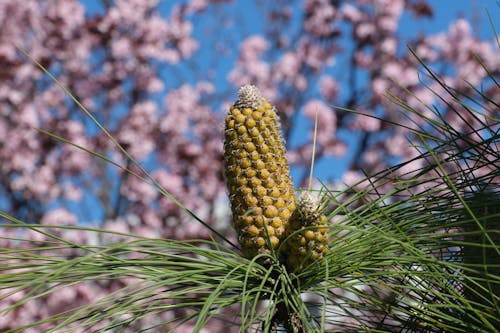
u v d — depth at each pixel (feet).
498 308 4.03
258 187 4.70
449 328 4.45
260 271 4.66
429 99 22.61
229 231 23.63
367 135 24.21
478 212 4.70
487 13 4.86
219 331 13.47
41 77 25.11
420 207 4.79
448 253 4.85
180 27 25.89
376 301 4.63
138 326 17.22
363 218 4.62
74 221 22.56
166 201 23.67
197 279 4.45
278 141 4.85
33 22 25.23
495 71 23.52
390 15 25.41
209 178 24.48
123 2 25.40
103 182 23.97
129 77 25.80
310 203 4.53
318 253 4.52
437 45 24.43
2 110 24.58
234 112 4.83
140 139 24.00
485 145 4.81
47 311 20.48
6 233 22.61
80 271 4.10
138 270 4.31
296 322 4.66
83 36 25.52
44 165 24.71
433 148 4.80
